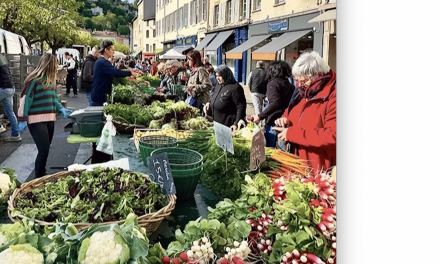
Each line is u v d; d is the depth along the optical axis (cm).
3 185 200
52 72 439
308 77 262
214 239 140
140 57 4575
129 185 183
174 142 277
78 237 123
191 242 138
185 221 183
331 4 1038
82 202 173
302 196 143
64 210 170
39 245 121
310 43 1285
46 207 171
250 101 1505
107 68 611
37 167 452
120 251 119
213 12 2244
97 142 419
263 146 216
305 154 261
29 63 948
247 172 218
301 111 274
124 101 568
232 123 446
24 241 121
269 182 164
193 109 431
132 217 138
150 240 163
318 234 133
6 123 877
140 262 117
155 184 187
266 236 144
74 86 1619
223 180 216
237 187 207
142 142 273
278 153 251
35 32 2269
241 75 1888
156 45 4000
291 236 134
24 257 114
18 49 1372
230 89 440
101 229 126
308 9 1234
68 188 187
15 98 923
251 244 145
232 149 209
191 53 575
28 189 200
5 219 187
